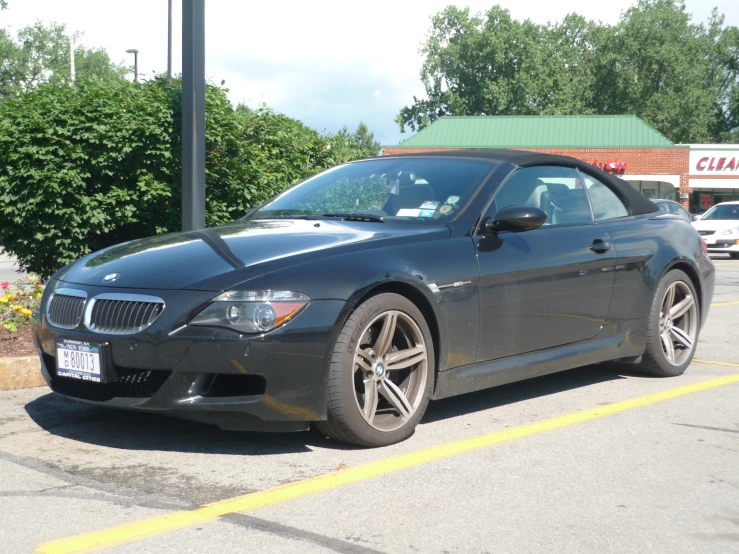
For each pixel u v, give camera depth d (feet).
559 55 235.40
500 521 9.74
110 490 10.68
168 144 28.71
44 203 27.68
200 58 24.40
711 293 19.57
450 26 233.55
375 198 15.43
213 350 11.44
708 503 10.46
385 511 10.02
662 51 222.69
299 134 35.94
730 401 16.14
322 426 12.43
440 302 13.33
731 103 253.65
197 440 13.00
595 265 16.05
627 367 18.62
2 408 14.98
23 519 9.65
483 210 14.62
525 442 13.12
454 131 156.56
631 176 141.59
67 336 12.51
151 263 12.80
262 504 10.21
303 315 11.75
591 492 10.82
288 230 13.94
